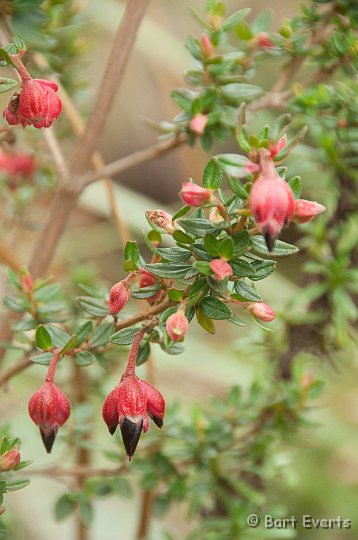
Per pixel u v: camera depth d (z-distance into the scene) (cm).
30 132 62
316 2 55
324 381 60
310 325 64
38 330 49
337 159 60
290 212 43
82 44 65
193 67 56
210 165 46
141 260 46
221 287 45
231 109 55
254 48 56
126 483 60
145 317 47
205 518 65
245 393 72
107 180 63
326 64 57
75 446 60
